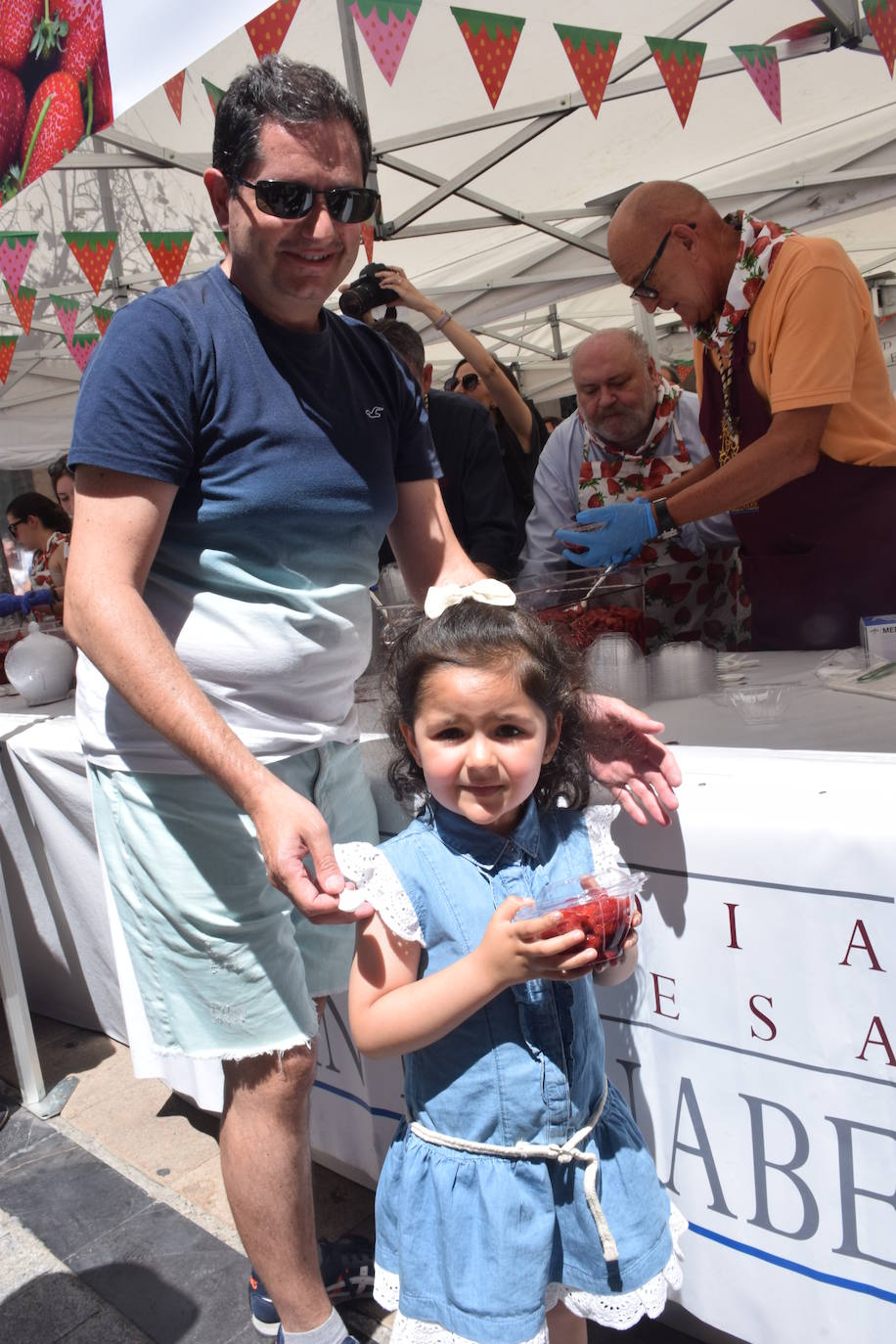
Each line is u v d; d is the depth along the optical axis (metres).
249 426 1.21
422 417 1.54
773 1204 1.22
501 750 1.05
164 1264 1.81
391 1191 1.18
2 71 1.72
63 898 2.50
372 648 1.51
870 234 5.18
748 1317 1.28
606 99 2.64
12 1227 1.97
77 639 1.15
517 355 7.07
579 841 1.18
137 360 1.14
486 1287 1.07
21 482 7.63
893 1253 1.13
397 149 2.83
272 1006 1.30
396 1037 1.05
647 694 1.70
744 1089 1.22
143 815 1.29
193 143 2.68
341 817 1.45
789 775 1.21
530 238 3.82
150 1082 2.47
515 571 2.68
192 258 3.42
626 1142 1.16
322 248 1.17
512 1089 1.09
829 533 2.08
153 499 1.17
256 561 1.26
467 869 1.13
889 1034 1.08
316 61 2.64
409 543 1.59
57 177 3.06
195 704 1.09
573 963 0.95
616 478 2.80
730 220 2.12
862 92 2.95
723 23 2.34
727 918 1.18
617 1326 1.10
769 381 2.05
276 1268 1.34
